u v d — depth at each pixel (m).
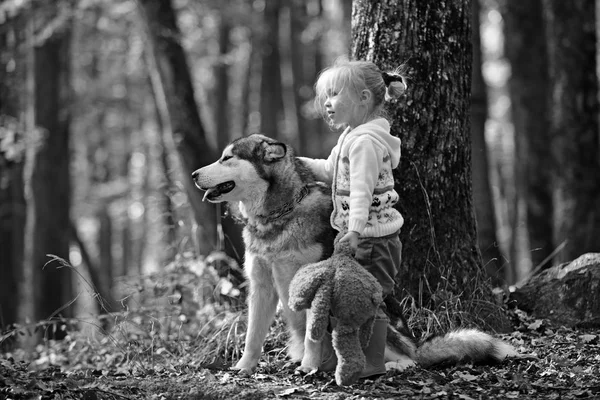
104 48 21.62
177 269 8.51
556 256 13.73
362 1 6.75
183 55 11.54
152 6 11.41
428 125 6.59
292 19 22.12
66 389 5.06
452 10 6.65
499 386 5.18
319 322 4.71
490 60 24.08
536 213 15.67
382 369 5.24
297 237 5.48
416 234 6.57
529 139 15.74
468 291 6.68
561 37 13.50
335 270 4.80
